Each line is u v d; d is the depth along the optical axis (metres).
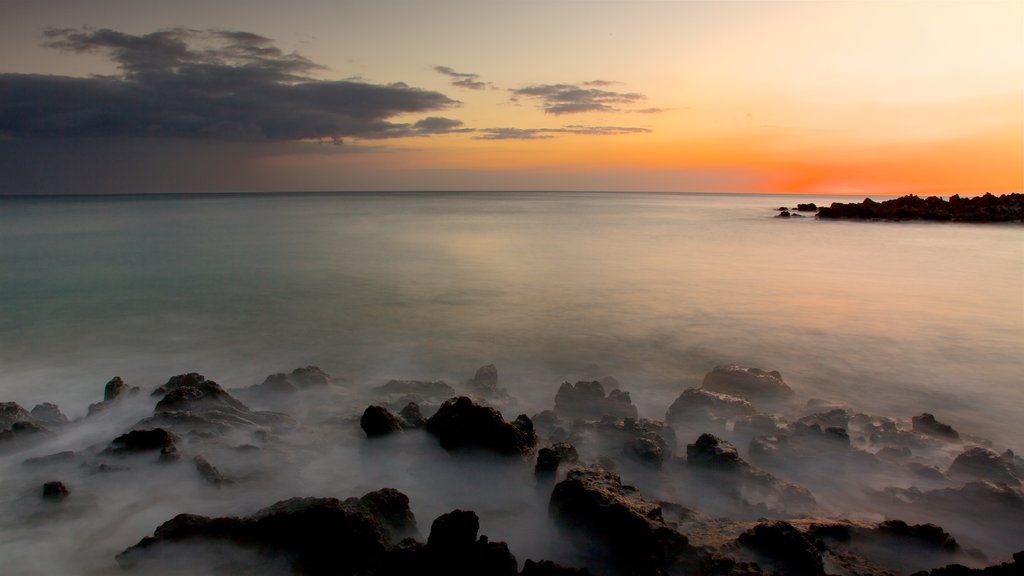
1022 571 4.50
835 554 5.12
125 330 14.68
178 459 6.78
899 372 11.48
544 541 5.46
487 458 6.82
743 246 36.25
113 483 6.40
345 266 26.33
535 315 16.47
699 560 4.93
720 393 9.38
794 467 6.97
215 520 5.30
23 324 15.27
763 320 15.84
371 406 7.63
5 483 6.47
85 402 9.92
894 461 7.09
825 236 43.50
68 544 5.48
